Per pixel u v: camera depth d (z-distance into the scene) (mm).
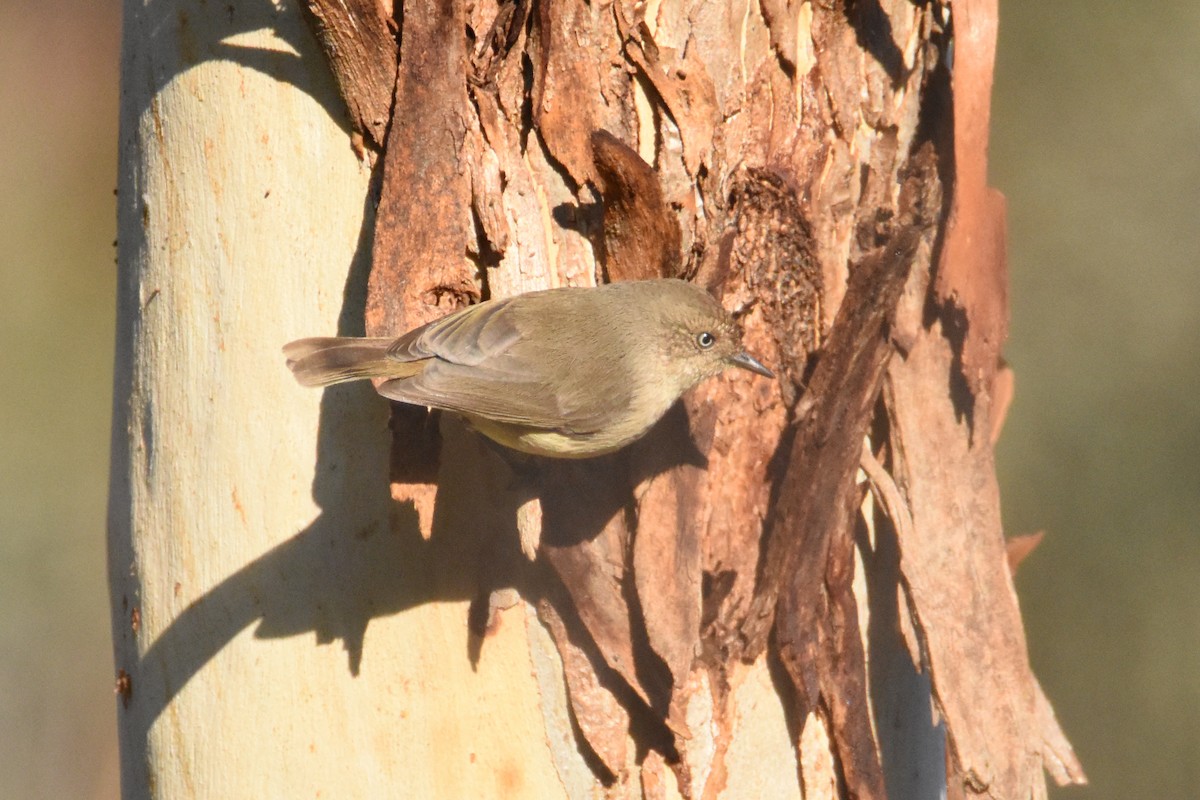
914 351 8336
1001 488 17625
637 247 7715
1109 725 16984
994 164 18172
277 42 7645
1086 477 17469
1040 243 18000
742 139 7855
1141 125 17766
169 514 8117
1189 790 16625
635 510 7559
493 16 7629
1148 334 17562
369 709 7660
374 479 7605
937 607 8156
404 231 7395
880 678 8414
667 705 7484
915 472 8297
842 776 8125
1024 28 18156
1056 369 17781
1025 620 17453
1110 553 17297
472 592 7566
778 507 7832
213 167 7867
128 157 8461
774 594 7809
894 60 8273
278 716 7789
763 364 7988
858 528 8289
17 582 19500
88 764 19188
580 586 7520
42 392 20391
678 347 7516
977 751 8102
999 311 8430
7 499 19641
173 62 7953
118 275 8797
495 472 7574
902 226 8016
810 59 8039
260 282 7785
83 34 21812
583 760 7602
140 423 8336
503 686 7586
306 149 7652
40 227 21109
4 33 21609
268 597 7789
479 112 7559
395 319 7367
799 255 8000
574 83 7625
